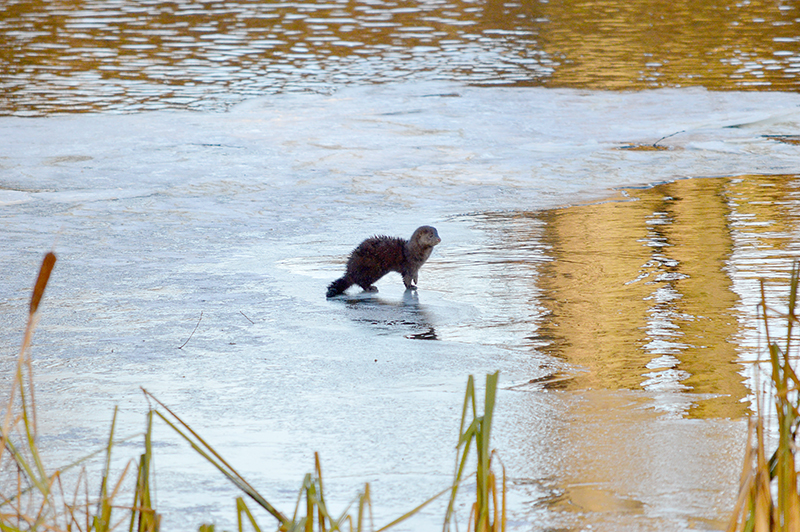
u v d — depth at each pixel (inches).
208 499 634.2
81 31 4402.1
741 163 2079.2
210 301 1173.7
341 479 665.6
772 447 695.1
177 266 1349.7
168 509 617.9
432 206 1753.2
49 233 1531.7
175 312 1123.3
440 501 631.2
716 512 605.6
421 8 5206.7
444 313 1118.4
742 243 1422.2
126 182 1932.8
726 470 665.0
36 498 630.5
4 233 1523.1
